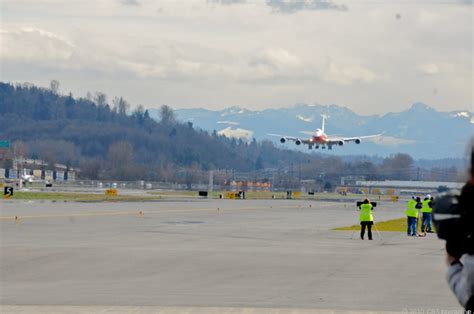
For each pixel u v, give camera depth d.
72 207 147.25
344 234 87.88
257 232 88.31
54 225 94.06
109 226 94.69
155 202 192.62
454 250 12.09
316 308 32.06
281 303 33.56
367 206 80.69
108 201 188.00
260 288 39.00
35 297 35.56
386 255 59.38
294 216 134.62
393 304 33.44
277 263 51.91
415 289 38.69
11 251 58.84
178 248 63.22
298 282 41.62
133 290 38.25
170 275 44.88
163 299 34.81
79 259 53.56
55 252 58.22
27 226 91.12
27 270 47.28
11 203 157.88
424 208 90.81
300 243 72.00
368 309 31.81
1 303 33.56
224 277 43.94
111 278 43.44
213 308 31.84
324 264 51.62
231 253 59.06
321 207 188.50
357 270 47.94
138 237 76.50
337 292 37.47
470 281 11.93
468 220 11.84
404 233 92.62
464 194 11.91
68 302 33.81
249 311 30.94
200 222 109.00
